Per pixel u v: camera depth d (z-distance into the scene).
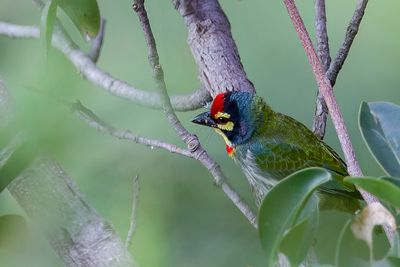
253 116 8.80
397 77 11.24
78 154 4.36
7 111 4.53
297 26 5.72
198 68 8.27
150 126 9.51
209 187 9.91
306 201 4.45
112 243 5.39
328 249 6.48
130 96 8.50
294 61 11.21
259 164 8.90
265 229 4.43
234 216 9.80
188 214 9.77
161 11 11.27
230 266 9.55
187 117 10.66
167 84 11.00
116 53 11.13
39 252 6.82
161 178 9.76
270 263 4.38
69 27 10.15
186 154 6.36
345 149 5.51
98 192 8.91
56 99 4.26
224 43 8.15
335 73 7.44
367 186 4.21
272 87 11.12
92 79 8.75
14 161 4.65
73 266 5.39
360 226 4.30
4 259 6.01
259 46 11.37
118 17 11.24
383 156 5.92
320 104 8.74
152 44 5.89
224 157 10.44
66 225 5.37
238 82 8.34
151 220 9.49
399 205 4.20
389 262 4.35
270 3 11.49
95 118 6.37
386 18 11.49
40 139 4.27
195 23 8.16
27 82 4.48
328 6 11.86
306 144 8.84
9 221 5.78
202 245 9.60
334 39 11.73
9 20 10.06
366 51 11.38
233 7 11.50
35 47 5.37
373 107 6.18
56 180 5.38
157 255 8.95
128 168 9.38
